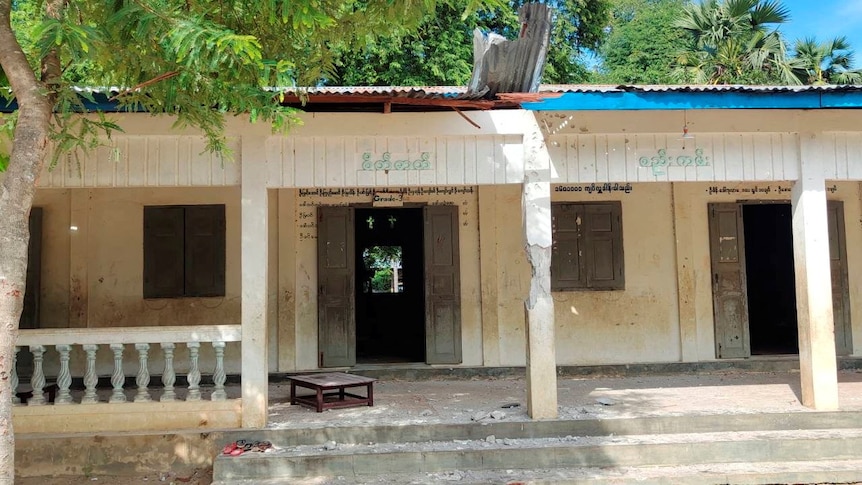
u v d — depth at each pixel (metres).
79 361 8.95
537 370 6.61
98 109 5.81
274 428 6.33
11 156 3.93
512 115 6.71
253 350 6.45
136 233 9.26
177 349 9.16
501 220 9.52
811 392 6.86
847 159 6.96
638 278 9.64
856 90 6.09
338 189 9.43
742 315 9.65
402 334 14.05
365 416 6.79
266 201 6.57
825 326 6.85
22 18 5.73
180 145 6.54
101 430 6.35
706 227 9.70
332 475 5.89
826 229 6.89
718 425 6.58
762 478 5.82
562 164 6.80
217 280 9.27
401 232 14.14
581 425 6.45
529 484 5.63
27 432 6.29
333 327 9.31
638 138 6.87
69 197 9.16
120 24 4.20
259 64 4.30
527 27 5.86
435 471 5.95
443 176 6.70
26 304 8.95
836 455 6.22
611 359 9.53
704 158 6.90
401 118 6.63
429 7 4.91
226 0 5.04
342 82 14.63
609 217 9.66
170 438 6.23
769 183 9.74
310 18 4.28
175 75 4.72
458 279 9.45
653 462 6.10
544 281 6.68
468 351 9.41
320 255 9.34
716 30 18.20
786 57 17.97
